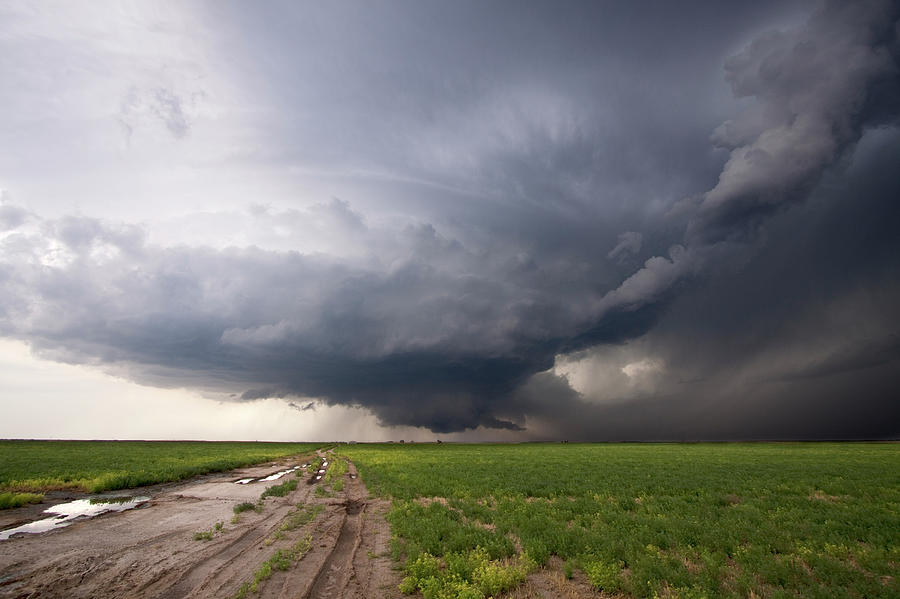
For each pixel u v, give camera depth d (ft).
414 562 36.37
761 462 146.61
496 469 125.18
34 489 83.76
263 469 156.35
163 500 76.79
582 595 31.48
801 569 34.22
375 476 110.42
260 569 35.86
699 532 46.70
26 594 30.76
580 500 68.90
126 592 31.09
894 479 91.56
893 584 31.12
